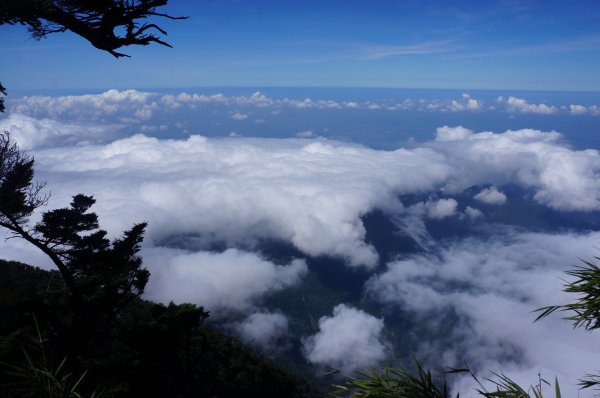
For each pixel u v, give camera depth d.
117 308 18.80
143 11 7.15
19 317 14.40
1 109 10.09
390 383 2.80
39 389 2.92
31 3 6.42
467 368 2.73
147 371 14.95
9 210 16.38
